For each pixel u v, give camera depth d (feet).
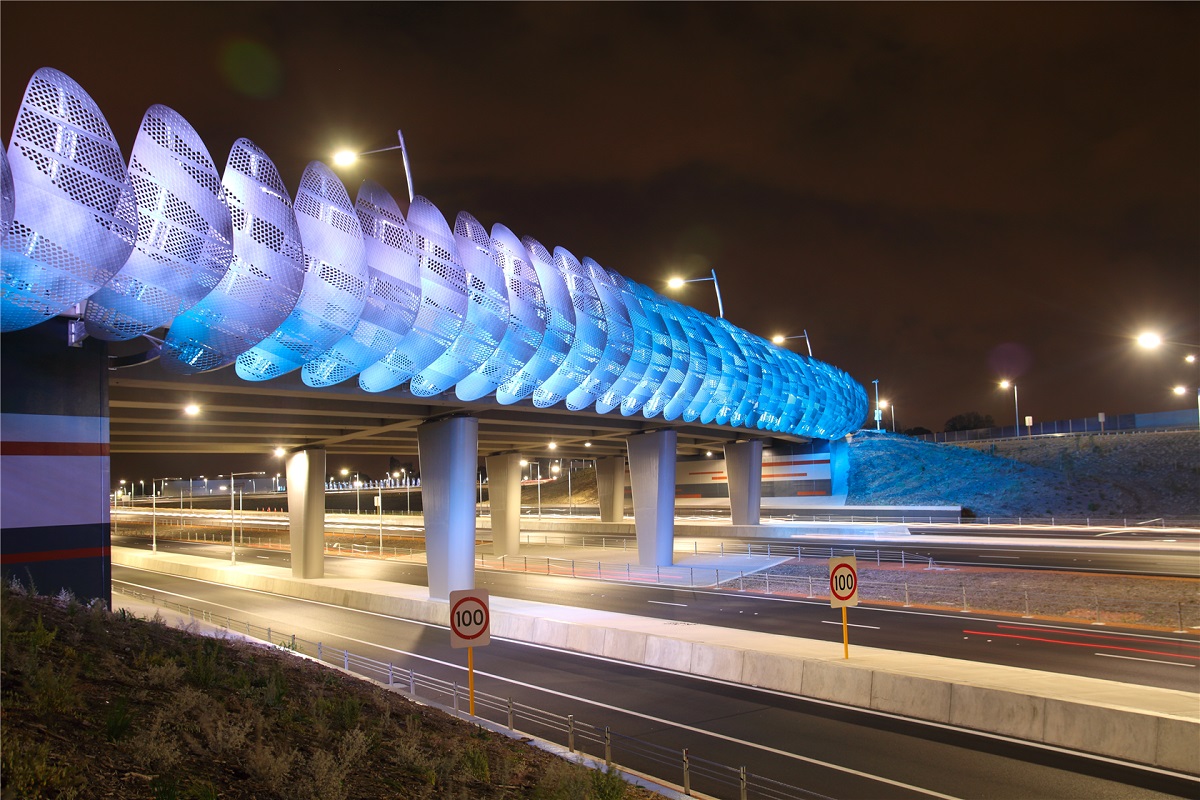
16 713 24.76
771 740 53.98
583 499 397.60
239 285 71.87
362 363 89.56
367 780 28.53
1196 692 63.16
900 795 43.60
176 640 44.65
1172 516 244.42
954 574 130.82
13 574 66.90
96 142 58.75
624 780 38.06
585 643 86.89
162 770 23.79
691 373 157.17
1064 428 368.68
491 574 157.38
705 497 328.49
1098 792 43.45
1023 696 53.88
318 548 146.92
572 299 121.90
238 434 131.23
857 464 335.06
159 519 438.81
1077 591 111.65
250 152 74.49
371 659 83.71
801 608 108.88
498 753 39.32
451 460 120.47
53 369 70.49
